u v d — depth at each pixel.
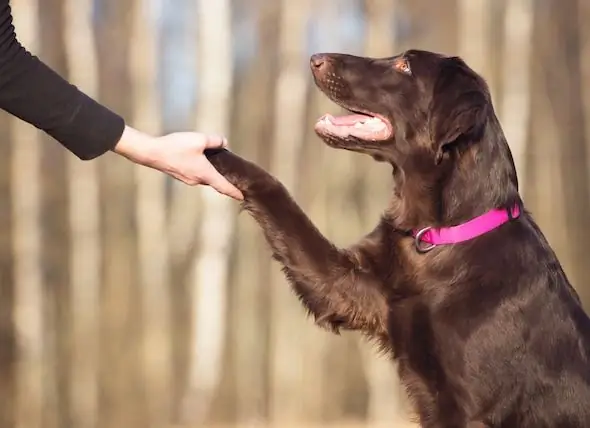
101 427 17.08
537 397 3.91
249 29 19.53
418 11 18.80
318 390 18.44
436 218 4.17
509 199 4.14
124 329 19.17
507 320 3.92
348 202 19.44
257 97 19.70
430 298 4.04
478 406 3.91
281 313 18.44
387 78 4.40
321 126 4.54
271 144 19.61
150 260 16.64
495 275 3.98
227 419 18.48
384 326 4.22
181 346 20.56
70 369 17.03
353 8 18.72
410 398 4.08
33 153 14.44
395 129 4.36
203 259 16.27
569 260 19.89
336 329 4.33
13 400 15.97
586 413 3.94
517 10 15.74
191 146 3.62
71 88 3.33
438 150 4.08
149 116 15.75
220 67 15.20
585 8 19.42
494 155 4.14
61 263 18.31
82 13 14.91
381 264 4.23
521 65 15.77
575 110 21.50
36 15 13.73
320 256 4.23
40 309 14.61
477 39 15.67
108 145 3.42
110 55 19.11
